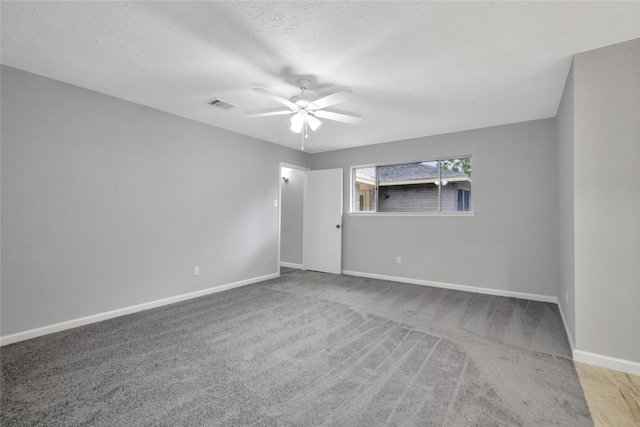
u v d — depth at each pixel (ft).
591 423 5.22
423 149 15.33
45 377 6.56
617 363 6.91
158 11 5.97
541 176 12.52
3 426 5.06
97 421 5.22
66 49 7.40
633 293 6.82
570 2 5.67
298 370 6.93
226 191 14.24
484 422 5.22
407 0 5.62
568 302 8.70
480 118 12.47
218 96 10.36
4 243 8.19
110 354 7.64
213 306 11.61
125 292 10.67
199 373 6.79
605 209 7.05
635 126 6.81
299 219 20.01
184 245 12.50
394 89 9.64
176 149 12.23
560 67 8.15
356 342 8.43
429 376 6.69
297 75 8.72
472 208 14.02
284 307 11.51
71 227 9.41
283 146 17.54
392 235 16.24
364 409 5.57
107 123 10.21
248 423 5.19
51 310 9.00
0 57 7.79
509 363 7.27
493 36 6.77
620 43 6.95
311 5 5.77
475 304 11.95
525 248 12.80
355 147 17.66
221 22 6.32
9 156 8.27
